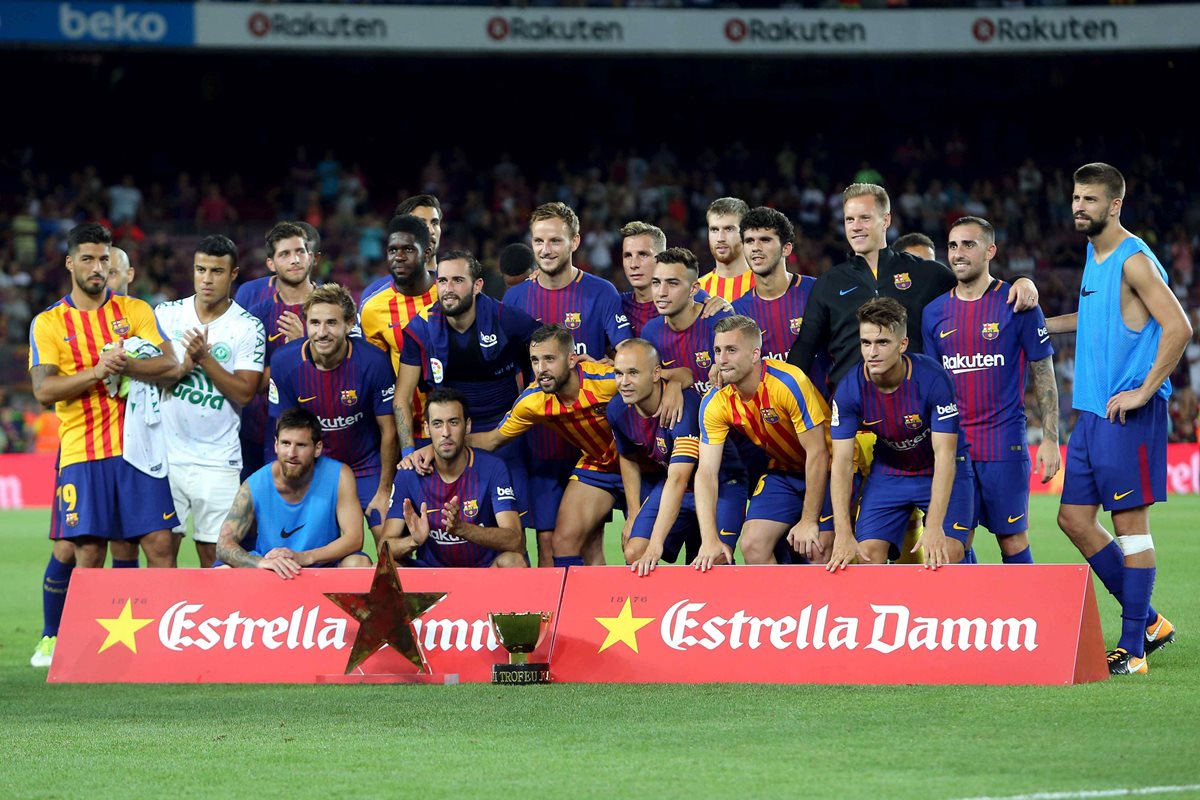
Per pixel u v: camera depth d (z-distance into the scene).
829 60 64.69
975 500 15.30
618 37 56.97
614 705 12.32
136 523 16.30
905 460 14.77
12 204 59.97
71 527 16.16
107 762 10.35
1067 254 61.16
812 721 11.27
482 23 56.25
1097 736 10.40
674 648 13.88
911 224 60.81
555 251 16.94
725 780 9.34
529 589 14.46
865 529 14.95
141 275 55.66
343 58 63.34
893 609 13.37
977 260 15.47
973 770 9.44
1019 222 61.50
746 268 17.64
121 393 16.30
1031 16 57.53
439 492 15.86
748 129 66.25
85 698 13.62
